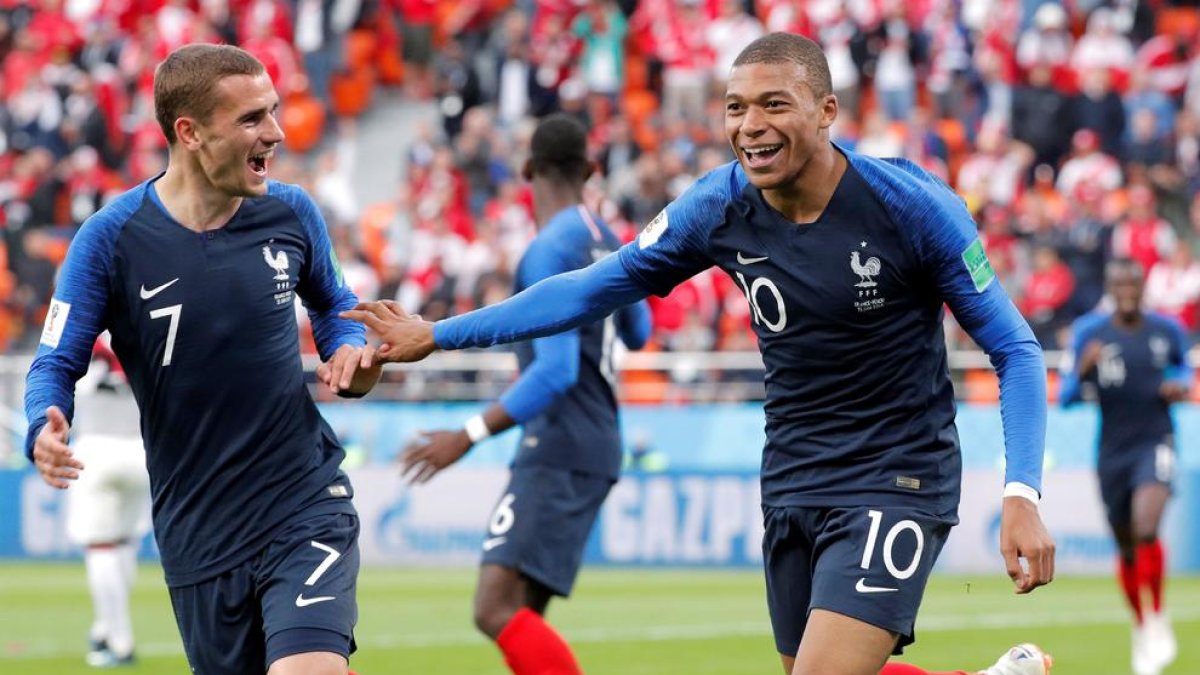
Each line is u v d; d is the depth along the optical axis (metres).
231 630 12.03
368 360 12.34
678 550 37.56
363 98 55.09
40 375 11.89
